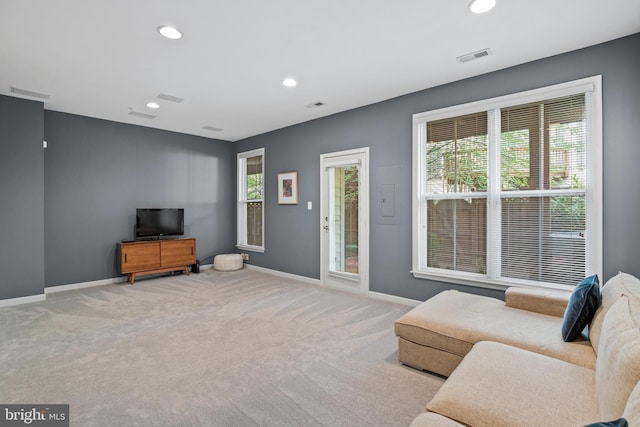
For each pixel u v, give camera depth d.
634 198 2.48
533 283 2.95
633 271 2.49
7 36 2.49
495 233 3.16
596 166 2.62
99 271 4.86
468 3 2.13
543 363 1.55
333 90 3.67
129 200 5.16
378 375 2.21
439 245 3.59
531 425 1.15
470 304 2.51
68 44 2.62
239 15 2.25
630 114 2.50
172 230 5.45
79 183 4.69
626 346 1.10
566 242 2.82
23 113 3.92
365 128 4.21
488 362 1.55
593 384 1.38
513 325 2.07
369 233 4.16
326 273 4.75
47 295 4.26
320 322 3.23
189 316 3.41
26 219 3.94
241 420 1.75
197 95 3.85
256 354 2.53
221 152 6.35
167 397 1.96
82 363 2.37
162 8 2.16
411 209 3.76
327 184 4.74
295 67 3.09
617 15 2.25
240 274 5.58
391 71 3.17
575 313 1.80
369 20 2.32
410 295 3.79
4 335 2.90
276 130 5.53
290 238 5.30
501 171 3.15
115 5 2.12
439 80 3.39
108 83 3.47
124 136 5.11
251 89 3.65
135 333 2.94
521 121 3.03
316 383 2.12
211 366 2.33
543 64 2.89
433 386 2.08
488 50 2.76
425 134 3.69
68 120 4.59
